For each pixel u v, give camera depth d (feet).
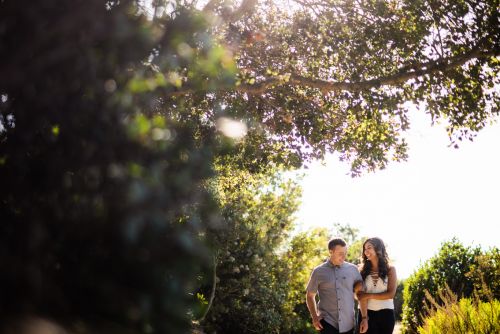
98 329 6.58
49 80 7.18
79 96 7.55
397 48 22.31
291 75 21.81
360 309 22.38
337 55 22.99
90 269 7.00
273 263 45.09
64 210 7.14
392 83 21.58
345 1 22.43
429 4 20.85
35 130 7.61
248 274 40.45
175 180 7.72
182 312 7.85
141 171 7.09
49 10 7.00
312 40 22.88
